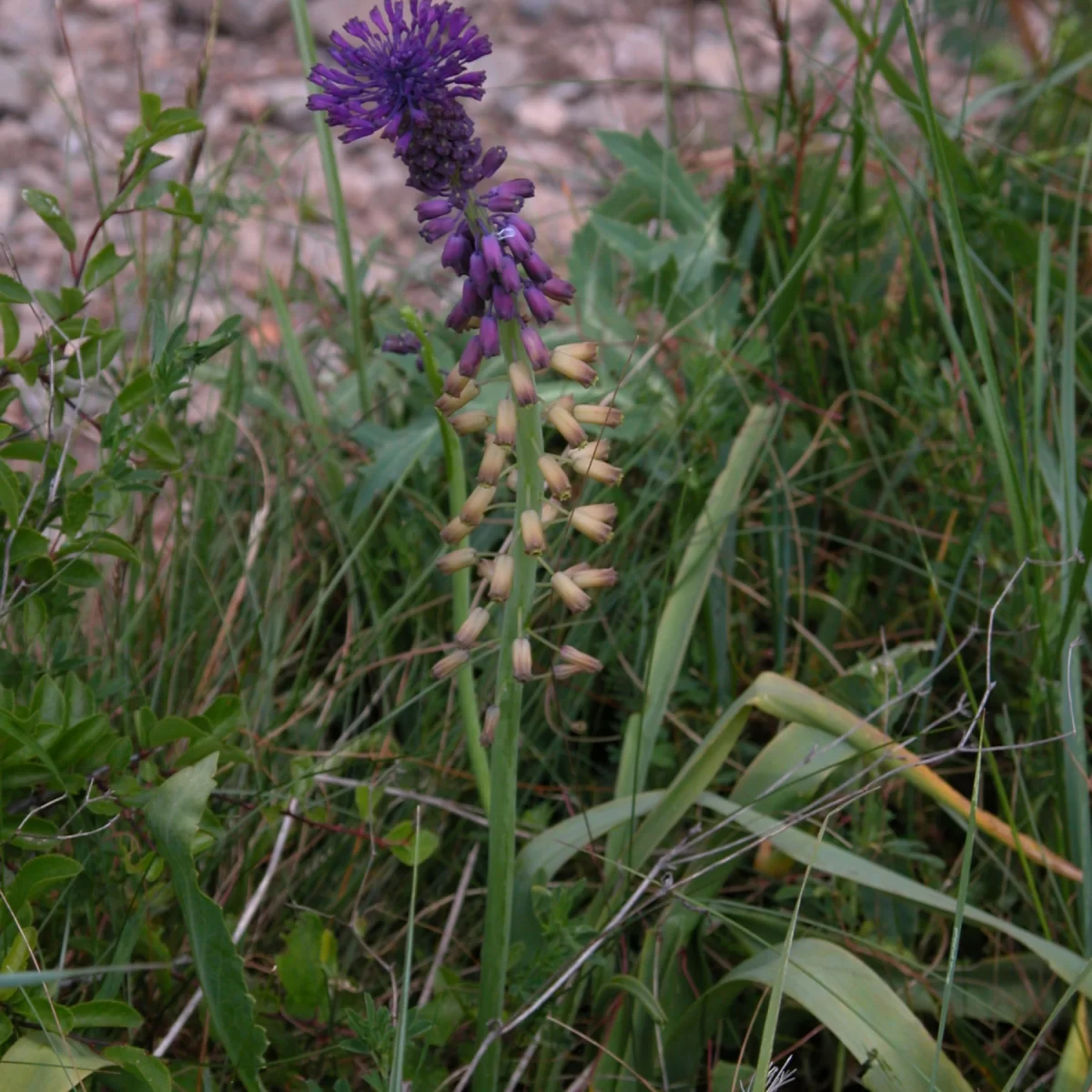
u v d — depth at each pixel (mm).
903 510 589
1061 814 497
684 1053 473
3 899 420
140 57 608
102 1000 421
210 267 636
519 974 461
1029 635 541
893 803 545
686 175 648
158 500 646
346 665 543
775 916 481
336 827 482
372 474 562
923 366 583
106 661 524
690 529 570
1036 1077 488
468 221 393
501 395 582
